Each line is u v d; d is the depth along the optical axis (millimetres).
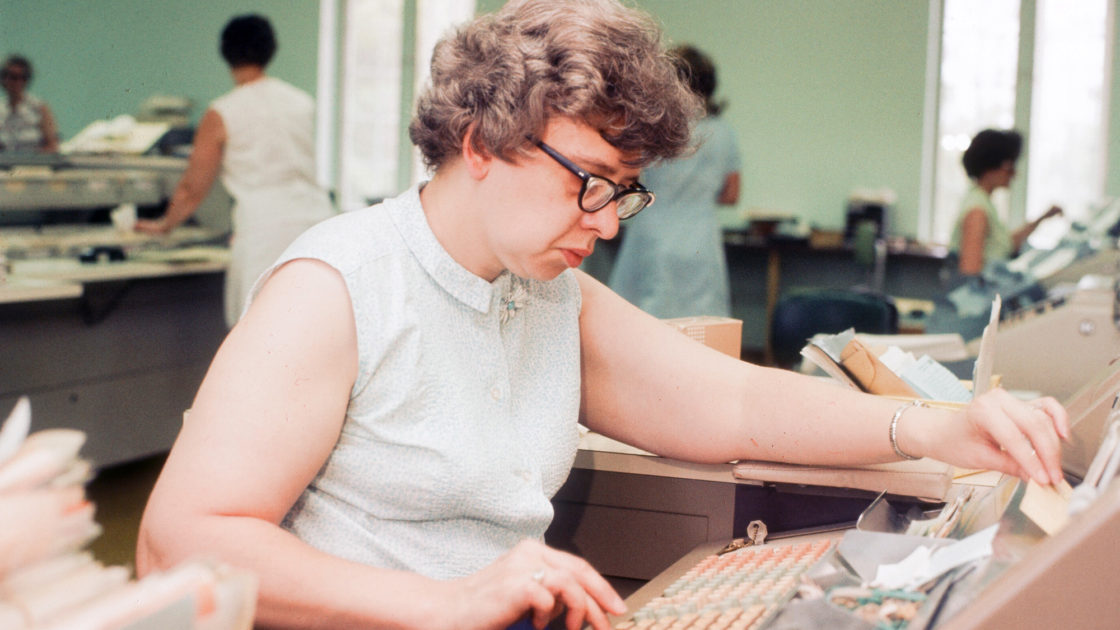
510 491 960
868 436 1065
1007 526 737
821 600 709
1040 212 6250
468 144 867
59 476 445
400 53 7129
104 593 425
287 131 3699
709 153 4125
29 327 3256
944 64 6238
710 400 1145
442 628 752
